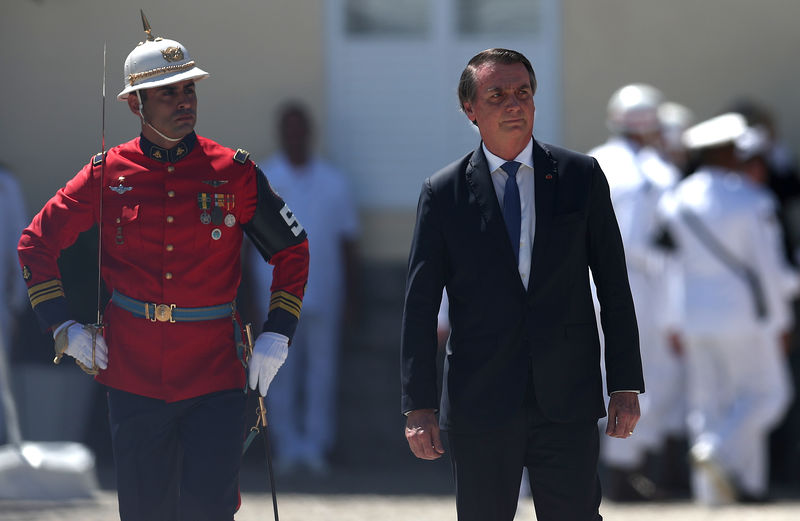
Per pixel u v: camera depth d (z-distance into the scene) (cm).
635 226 3139
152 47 1717
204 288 1719
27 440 3366
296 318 1772
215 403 1712
